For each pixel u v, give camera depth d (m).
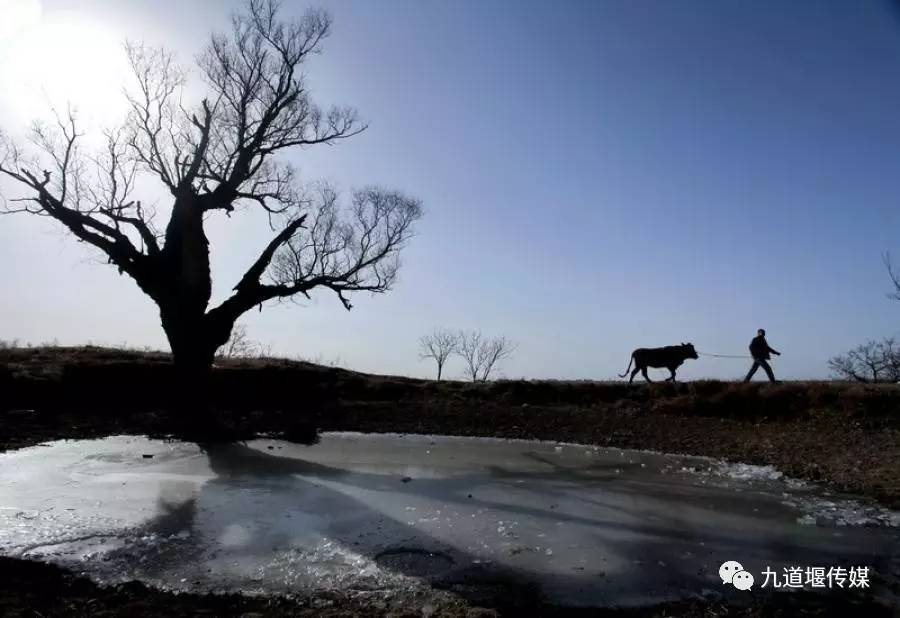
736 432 18.22
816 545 8.97
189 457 14.40
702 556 8.46
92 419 17.77
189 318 18.53
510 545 8.73
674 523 9.98
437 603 6.70
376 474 13.23
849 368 36.75
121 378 20.55
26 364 20.30
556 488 12.28
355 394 23.45
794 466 14.41
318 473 13.11
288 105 19.94
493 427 20.19
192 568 7.59
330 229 20.62
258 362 25.22
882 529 9.81
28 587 6.69
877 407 17.98
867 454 14.85
